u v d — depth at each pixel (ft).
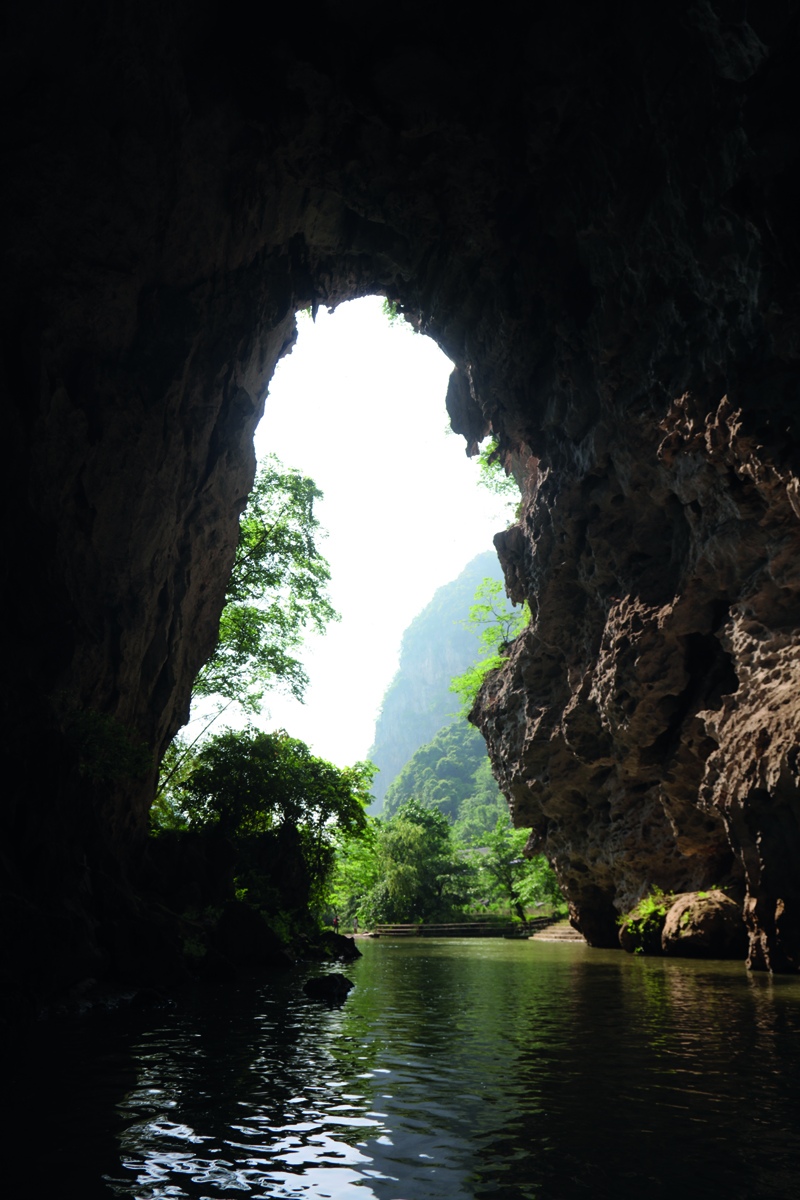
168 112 49.65
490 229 64.08
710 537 59.77
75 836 40.42
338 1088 20.99
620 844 77.51
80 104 45.50
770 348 48.88
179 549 66.13
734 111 44.47
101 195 47.83
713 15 41.88
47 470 48.47
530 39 49.21
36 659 44.68
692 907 67.77
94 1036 28.50
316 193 66.59
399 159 58.54
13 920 33.04
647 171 52.85
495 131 56.39
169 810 87.45
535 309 68.18
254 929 63.87
